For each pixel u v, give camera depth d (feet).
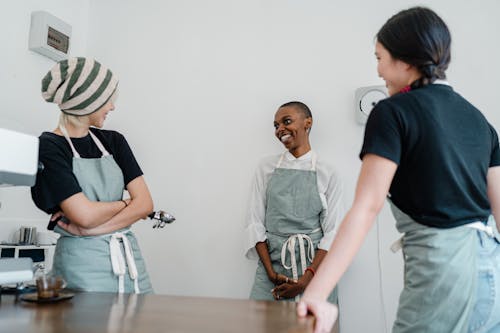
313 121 7.80
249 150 8.20
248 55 8.45
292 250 6.63
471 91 7.04
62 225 4.85
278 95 8.13
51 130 8.47
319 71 7.93
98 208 4.80
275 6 8.38
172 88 8.93
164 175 8.71
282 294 6.34
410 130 2.97
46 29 8.03
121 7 9.55
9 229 7.40
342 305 7.20
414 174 3.02
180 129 8.74
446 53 3.23
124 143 5.60
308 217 6.83
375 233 7.20
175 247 8.41
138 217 5.26
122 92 9.27
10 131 3.54
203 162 8.48
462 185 3.00
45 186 4.65
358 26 7.79
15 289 4.04
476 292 2.95
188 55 8.90
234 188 8.20
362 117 7.38
